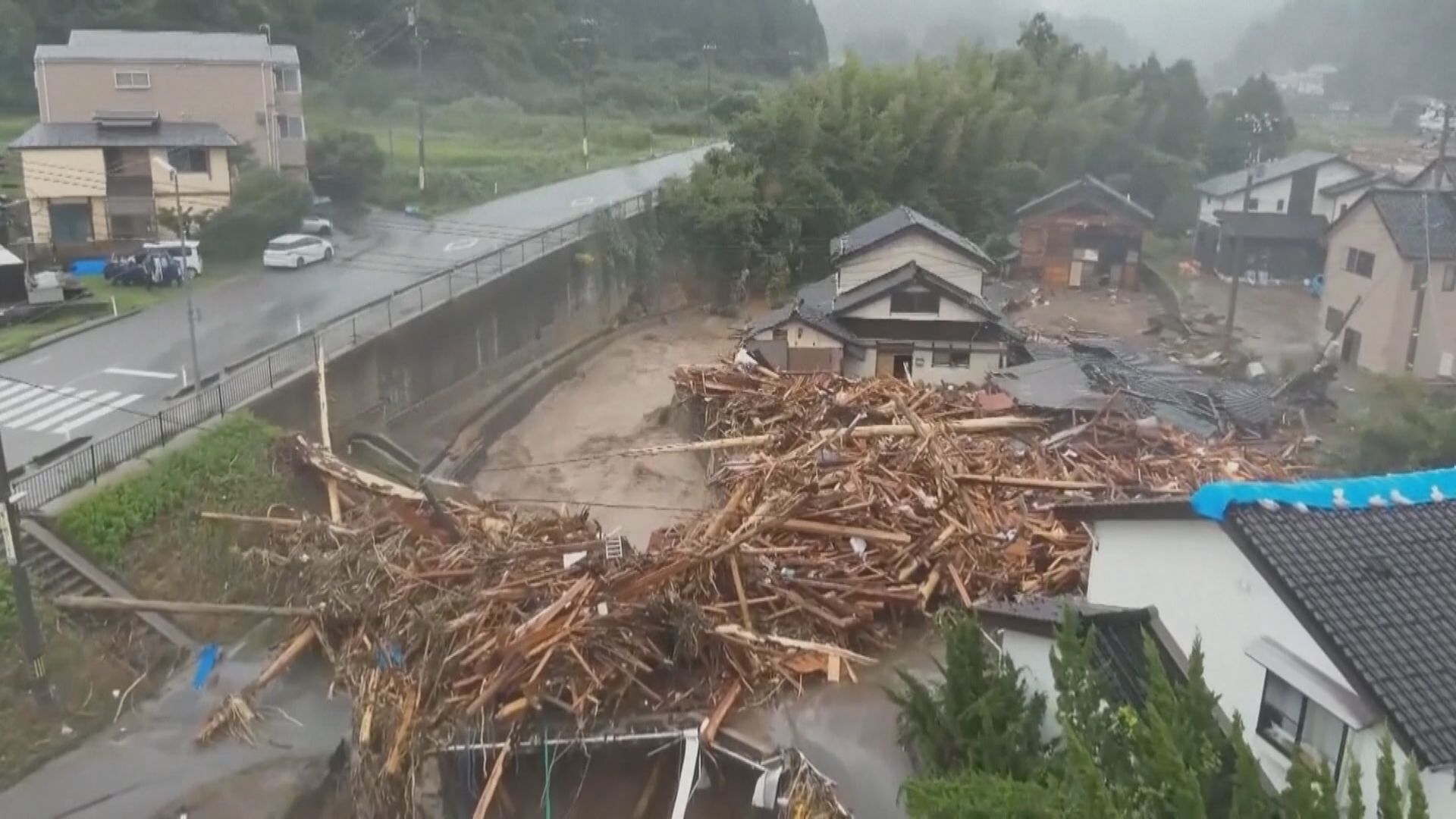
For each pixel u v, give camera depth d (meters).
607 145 57.59
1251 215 43.12
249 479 18.64
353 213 40.25
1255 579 9.45
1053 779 8.84
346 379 23.56
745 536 15.46
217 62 35.75
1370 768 8.26
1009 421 22.69
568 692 13.00
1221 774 8.23
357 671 14.10
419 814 11.74
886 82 46.25
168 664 15.38
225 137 33.66
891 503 17.70
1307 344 32.47
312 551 17.00
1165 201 50.28
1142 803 7.65
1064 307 38.94
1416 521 9.81
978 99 47.44
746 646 13.93
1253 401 25.19
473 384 29.36
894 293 28.83
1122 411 23.41
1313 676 8.69
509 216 40.41
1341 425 23.70
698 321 40.25
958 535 16.78
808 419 23.08
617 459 26.09
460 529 17.30
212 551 17.25
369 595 15.16
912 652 14.88
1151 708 8.01
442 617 13.85
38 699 13.92
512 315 31.45
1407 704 7.98
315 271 31.48
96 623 15.37
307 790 13.06
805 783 11.46
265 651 15.91
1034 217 42.06
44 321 25.64
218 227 32.69
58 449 18.11
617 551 15.11
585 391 31.78
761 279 42.34
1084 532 17.44
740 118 44.78
